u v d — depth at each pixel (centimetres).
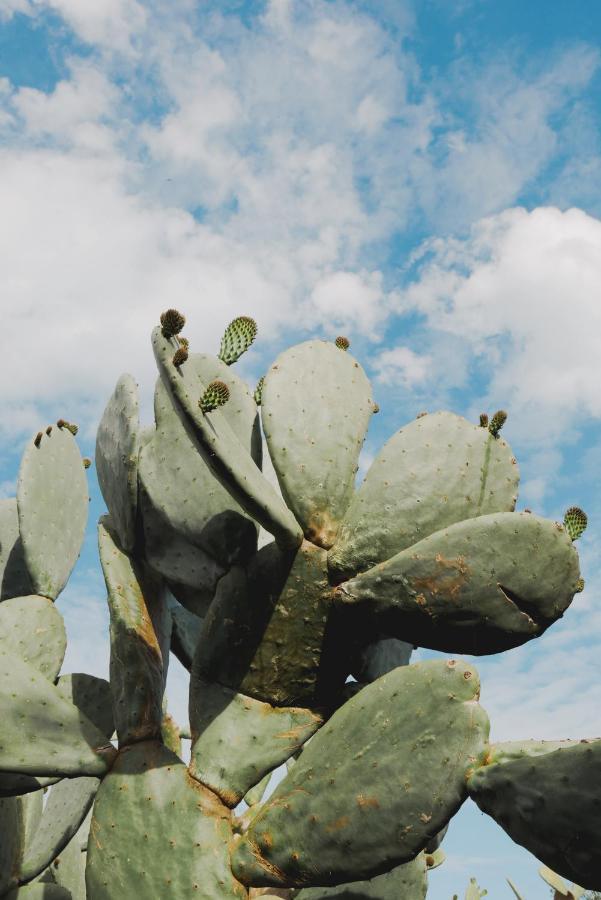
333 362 411
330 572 351
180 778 333
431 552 324
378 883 369
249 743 338
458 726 284
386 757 292
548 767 264
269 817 312
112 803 333
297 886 305
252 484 332
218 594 361
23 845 405
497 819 272
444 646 333
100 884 320
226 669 351
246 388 422
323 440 377
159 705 364
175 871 312
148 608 389
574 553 333
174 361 322
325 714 352
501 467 378
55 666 400
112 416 406
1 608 403
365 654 380
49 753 338
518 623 323
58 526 442
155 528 389
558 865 262
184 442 392
